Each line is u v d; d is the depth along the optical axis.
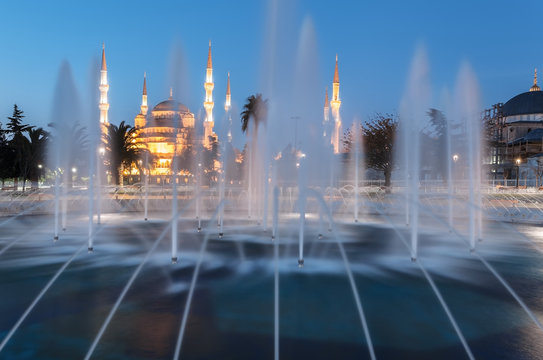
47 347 5.17
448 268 9.43
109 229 15.72
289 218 20.23
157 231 15.21
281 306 6.70
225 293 7.37
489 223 18.55
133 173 93.44
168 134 100.06
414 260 10.16
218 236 14.04
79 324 5.92
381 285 7.96
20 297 7.13
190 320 6.08
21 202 29.97
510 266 9.68
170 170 95.75
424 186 50.28
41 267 9.33
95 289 7.61
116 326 5.85
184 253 10.93
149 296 7.19
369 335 5.58
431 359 4.90
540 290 7.71
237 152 75.44
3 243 12.41
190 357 4.92
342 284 7.99
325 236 14.25
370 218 20.50
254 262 9.87
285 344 5.28
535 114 89.75
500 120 87.38
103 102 90.44
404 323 6.01
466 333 5.68
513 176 75.62
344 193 42.62
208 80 98.81
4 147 53.75
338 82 78.88
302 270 9.12
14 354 4.98
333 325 5.91
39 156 48.66
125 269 9.14
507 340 5.46
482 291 7.61
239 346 5.22
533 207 27.14
